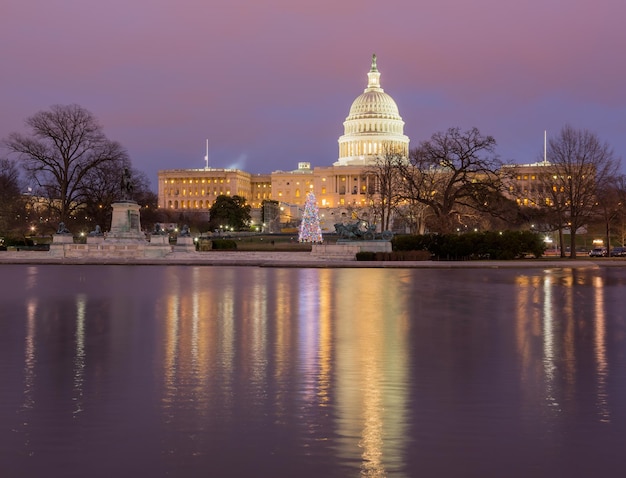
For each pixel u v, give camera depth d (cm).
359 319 2472
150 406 1261
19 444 1048
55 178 9669
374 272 5441
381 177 11375
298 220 19738
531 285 4066
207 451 1018
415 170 10188
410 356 1752
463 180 7725
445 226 7569
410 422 1167
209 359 1702
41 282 4172
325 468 952
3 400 1302
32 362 1658
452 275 5038
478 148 7600
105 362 1659
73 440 1066
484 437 1088
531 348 1873
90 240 7462
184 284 4066
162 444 1048
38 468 949
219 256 7238
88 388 1396
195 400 1305
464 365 1638
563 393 1368
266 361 1678
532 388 1409
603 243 11869
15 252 7344
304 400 1307
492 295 3412
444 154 7712
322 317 2525
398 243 7175
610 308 2842
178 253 7256
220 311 2702
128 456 996
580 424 1157
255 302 3041
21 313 2605
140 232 7738
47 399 1308
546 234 11831
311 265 6194
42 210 13050
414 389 1397
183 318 2478
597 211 8719
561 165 8069
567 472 942
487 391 1381
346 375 1524
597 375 1531
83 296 3278
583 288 3853
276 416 1200
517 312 2700
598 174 8388
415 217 9938
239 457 994
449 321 2423
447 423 1162
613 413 1222
